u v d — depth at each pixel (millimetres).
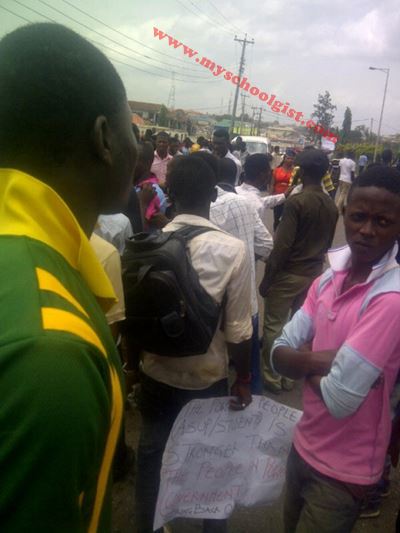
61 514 597
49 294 651
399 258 2143
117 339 2311
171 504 1949
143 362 2076
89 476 660
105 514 826
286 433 1952
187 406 1944
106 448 791
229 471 1976
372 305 1501
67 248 774
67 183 830
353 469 1596
